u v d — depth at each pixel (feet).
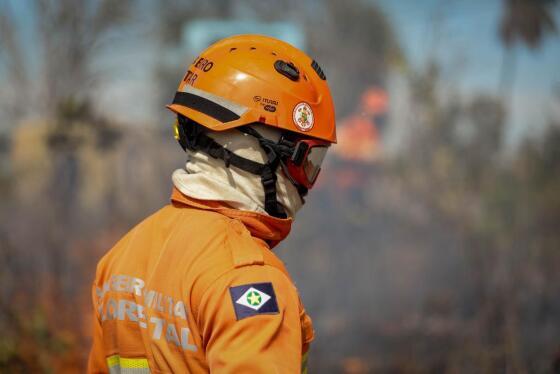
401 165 43.78
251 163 7.75
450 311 27.14
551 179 33.63
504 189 32.40
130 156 45.03
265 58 7.98
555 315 24.53
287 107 7.84
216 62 7.98
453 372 21.93
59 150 32.91
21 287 23.98
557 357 19.80
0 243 24.95
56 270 26.43
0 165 43.93
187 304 7.12
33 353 20.35
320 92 8.28
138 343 7.75
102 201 42.68
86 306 26.43
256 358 6.64
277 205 8.04
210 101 7.77
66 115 32.73
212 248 7.27
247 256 7.14
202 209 7.75
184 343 7.15
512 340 20.44
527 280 26.58
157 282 7.55
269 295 6.95
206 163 7.86
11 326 20.88
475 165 38.40
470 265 28.37
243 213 7.64
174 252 7.51
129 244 8.23
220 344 6.75
